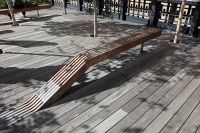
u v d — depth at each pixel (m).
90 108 4.46
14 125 3.95
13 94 4.91
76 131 3.84
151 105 4.58
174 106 4.56
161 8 10.03
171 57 7.02
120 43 6.14
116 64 6.48
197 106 4.57
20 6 11.20
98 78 5.65
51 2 15.84
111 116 4.23
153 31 7.55
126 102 4.67
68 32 9.57
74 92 5.01
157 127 3.96
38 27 10.30
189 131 3.88
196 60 6.83
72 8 14.48
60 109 4.41
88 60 4.97
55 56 6.99
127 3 11.30
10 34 9.17
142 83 5.44
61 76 4.86
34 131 3.82
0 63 6.43
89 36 9.05
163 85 5.36
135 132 3.84
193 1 8.60
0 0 13.23
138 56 7.07
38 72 5.93
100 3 12.48
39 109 4.38
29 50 7.46
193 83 5.47
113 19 11.98
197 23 8.91
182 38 8.91
